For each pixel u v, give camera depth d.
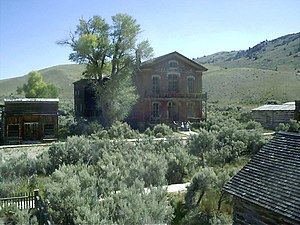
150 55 46.50
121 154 22.03
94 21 45.22
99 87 44.34
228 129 29.20
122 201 11.45
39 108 35.44
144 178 16.92
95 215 9.87
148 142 26.98
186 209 14.91
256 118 51.97
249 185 11.47
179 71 48.78
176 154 21.08
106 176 16.39
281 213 9.59
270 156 12.55
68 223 11.41
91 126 38.69
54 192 12.35
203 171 15.73
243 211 11.37
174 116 48.75
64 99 101.38
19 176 19.59
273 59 169.50
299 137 12.67
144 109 47.34
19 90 72.31
